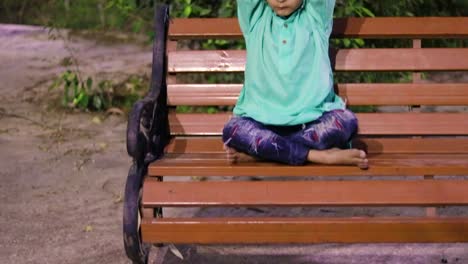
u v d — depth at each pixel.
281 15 3.51
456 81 7.73
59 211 4.53
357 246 3.98
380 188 3.08
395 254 3.86
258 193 3.08
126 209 3.03
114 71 8.13
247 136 3.31
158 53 3.74
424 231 3.03
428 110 6.62
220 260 3.85
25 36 10.39
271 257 3.87
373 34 3.78
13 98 7.20
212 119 3.78
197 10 6.18
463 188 3.08
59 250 3.97
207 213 4.54
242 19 3.60
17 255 3.92
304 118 3.37
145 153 3.27
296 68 3.45
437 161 3.36
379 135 3.75
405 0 6.85
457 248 3.93
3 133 6.15
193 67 3.79
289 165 3.29
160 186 3.11
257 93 3.49
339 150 3.26
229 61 3.80
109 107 6.88
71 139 6.01
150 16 7.57
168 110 3.83
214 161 3.41
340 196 3.06
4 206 4.60
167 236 3.05
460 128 3.71
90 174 5.20
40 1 12.04
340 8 6.06
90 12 11.09
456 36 3.78
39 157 5.55
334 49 3.79
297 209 4.57
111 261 3.83
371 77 6.63
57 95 7.23
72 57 8.45
